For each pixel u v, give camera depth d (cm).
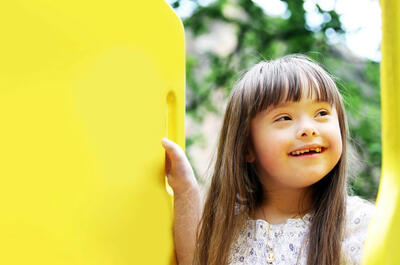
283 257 116
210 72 470
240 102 122
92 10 101
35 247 90
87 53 99
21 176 89
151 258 110
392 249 75
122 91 105
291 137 112
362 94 436
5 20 89
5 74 88
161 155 114
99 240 99
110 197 102
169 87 115
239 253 122
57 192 94
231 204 124
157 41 112
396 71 76
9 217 88
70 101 96
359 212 114
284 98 113
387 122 78
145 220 109
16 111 89
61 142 95
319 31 446
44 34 93
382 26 77
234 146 124
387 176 78
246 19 495
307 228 117
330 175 119
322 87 113
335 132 112
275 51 442
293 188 121
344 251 111
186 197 117
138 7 109
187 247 118
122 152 105
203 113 470
